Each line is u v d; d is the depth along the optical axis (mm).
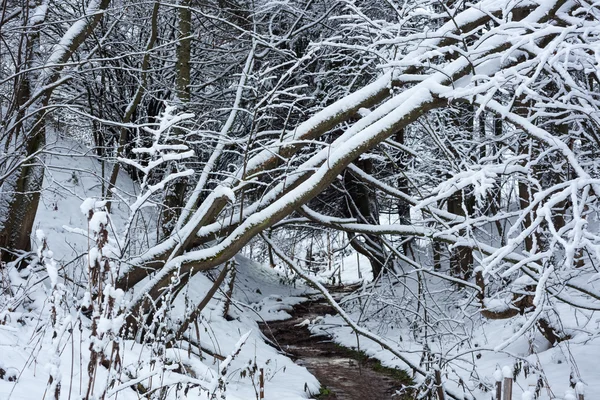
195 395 4789
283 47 12062
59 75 7586
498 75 5285
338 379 9461
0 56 7699
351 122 9391
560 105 5641
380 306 12547
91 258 2979
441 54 6051
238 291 17297
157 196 9438
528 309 7219
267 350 10477
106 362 4664
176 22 12953
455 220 7434
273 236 24250
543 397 6527
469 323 11266
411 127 12141
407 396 8352
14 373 3727
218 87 12203
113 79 12969
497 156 7578
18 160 7246
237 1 11203
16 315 5117
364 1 11227
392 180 14820
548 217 4668
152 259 7422
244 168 6953
